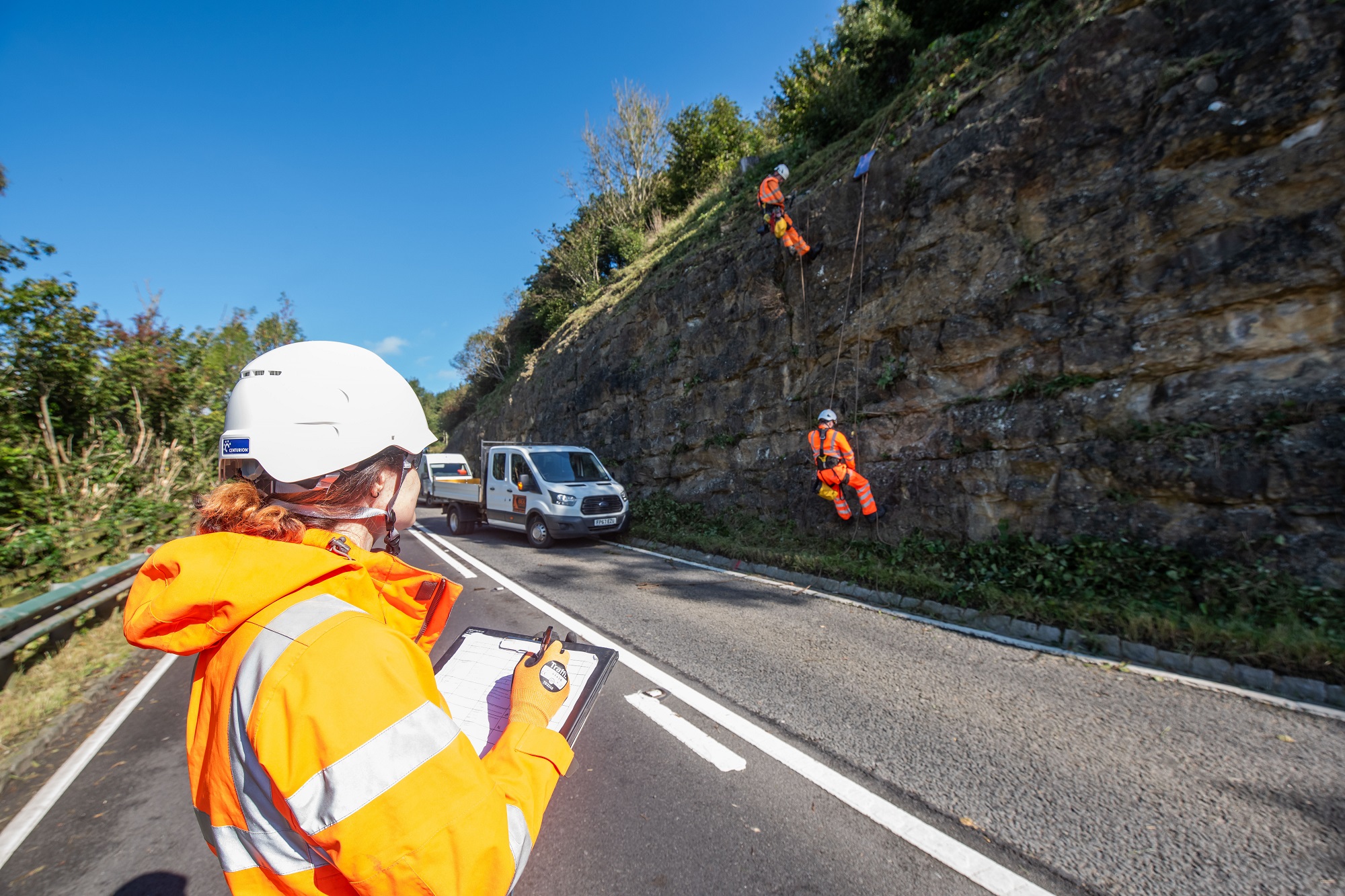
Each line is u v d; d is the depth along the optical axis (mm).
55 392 10109
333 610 921
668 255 16266
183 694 4863
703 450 12297
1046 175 7137
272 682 821
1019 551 6750
